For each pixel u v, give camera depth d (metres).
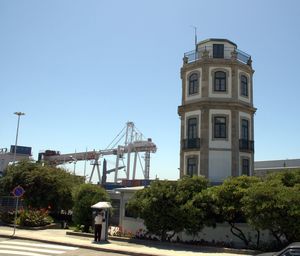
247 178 21.88
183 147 34.50
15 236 22.91
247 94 35.25
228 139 33.09
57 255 16.92
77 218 26.97
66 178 36.41
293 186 20.84
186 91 35.59
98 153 81.62
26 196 34.34
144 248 19.59
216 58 34.44
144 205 21.66
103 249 19.12
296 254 9.36
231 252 18.97
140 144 78.00
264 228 18.50
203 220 20.91
